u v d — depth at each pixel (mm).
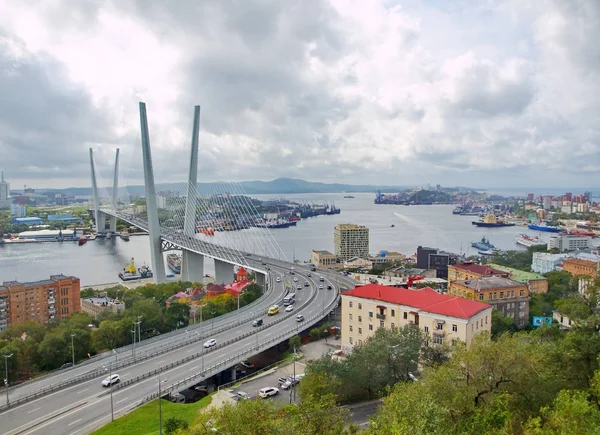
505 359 60062
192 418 84375
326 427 62438
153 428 79562
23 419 83062
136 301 182375
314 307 166250
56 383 99250
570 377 68125
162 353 118125
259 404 62188
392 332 96688
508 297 152000
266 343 123938
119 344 140750
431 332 107812
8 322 195125
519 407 58938
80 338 133125
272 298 182750
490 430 52281
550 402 59844
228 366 108438
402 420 47906
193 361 111625
